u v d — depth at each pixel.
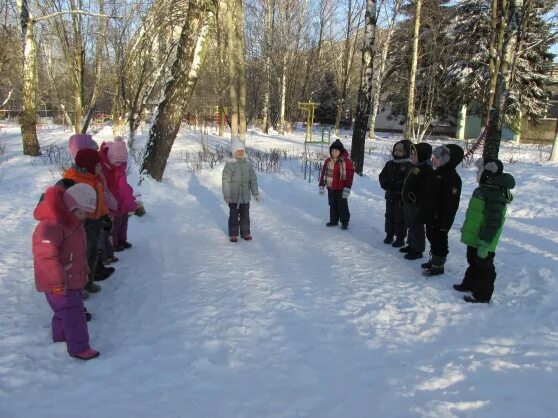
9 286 5.00
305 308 4.51
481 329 4.12
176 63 10.43
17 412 2.83
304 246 6.91
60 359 3.55
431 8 20.38
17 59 22.70
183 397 3.05
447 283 5.29
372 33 12.96
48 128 30.92
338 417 2.83
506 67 10.95
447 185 5.30
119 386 3.18
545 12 14.37
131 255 6.32
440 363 3.49
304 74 35.53
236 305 4.55
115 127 22.00
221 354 3.63
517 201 10.27
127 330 4.08
